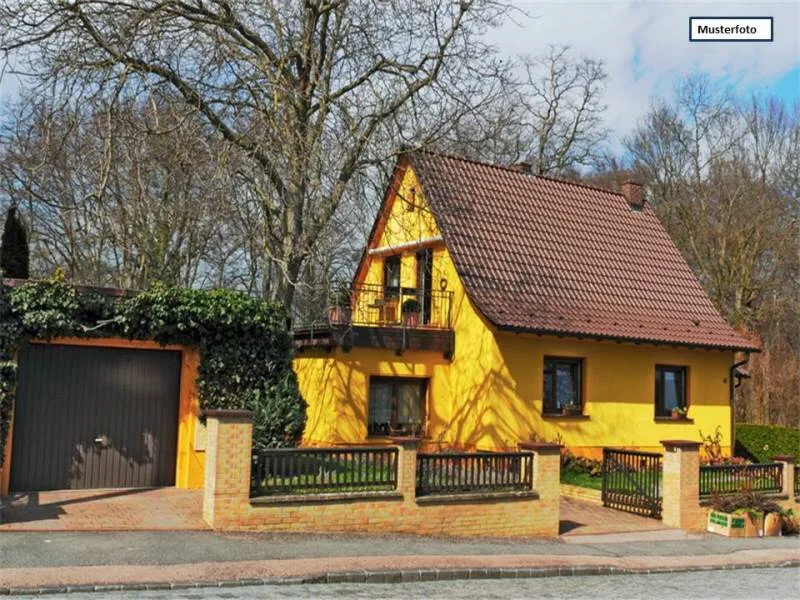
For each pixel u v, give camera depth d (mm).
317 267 19953
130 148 17844
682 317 25625
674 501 17625
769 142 42219
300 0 19078
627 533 16578
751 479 19016
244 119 18766
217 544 12094
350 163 18922
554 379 22938
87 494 14859
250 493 13078
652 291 25984
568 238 25750
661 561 14211
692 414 25281
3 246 19953
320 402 21625
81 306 14953
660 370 25047
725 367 26172
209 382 16094
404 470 14234
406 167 24719
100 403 15602
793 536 18172
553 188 27344
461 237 23188
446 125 19844
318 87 18609
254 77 18109
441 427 22688
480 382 21844
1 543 11297
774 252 41250
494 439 21281
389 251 25734
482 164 26125
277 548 12227
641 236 28000
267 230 19391
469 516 14758
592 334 22422
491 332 21672
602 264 25656
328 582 11000
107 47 17141
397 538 13812
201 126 18094
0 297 14344
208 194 18125
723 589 12188
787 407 37688
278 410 16141
